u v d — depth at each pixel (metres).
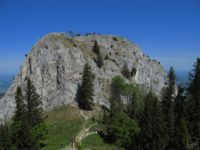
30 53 157.75
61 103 134.62
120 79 150.88
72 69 147.00
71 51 152.88
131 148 68.75
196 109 71.88
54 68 146.62
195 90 77.38
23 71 151.62
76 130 104.38
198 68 78.62
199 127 67.69
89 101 130.25
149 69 197.75
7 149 70.94
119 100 149.88
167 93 98.88
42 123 99.81
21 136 71.62
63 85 140.50
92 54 167.00
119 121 97.38
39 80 144.88
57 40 156.75
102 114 127.06
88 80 128.75
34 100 107.06
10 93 146.88
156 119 62.09
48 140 95.12
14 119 100.75
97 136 97.88
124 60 183.00
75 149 83.12
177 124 68.25
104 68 163.00
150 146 60.91
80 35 184.50
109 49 184.00
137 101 144.62
